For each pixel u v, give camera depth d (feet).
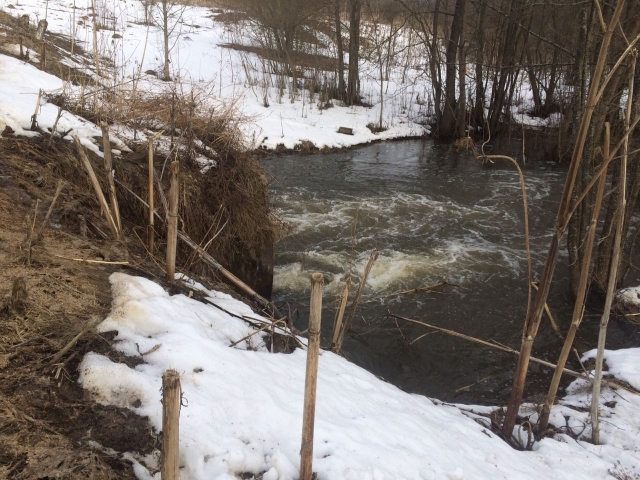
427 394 16.87
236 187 19.60
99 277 11.70
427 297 22.95
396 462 8.57
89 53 49.62
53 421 7.59
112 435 7.55
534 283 11.18
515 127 57.88
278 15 59.26
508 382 17.46
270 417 8.65
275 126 49.83
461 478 8.84
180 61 62.64
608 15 20.90
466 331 20.49
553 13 44.78
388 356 18.78
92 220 14.55
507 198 37.01
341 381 11.44
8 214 12.92
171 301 11.51
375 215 32.48
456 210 34.09
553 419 13.69
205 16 90.12
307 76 66.69
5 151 15.85
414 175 42.04
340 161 45.39
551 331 20.66
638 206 34.55
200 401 8.29
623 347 19.71
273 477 7.57
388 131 56.03
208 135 21.06
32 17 60.13
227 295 14.38
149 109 21.53
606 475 11.03
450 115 56.95
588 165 21.21
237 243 19.30
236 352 10.39
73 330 9.54
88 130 19.26
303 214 31.83
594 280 23.06
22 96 20.52
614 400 14.62
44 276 10.91
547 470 10.68
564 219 10.38
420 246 28.22
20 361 8.53
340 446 8.49
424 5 63.36
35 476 6.61
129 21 74.54
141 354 9.32
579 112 20.79
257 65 67.21
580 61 20.75
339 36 60.54
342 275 24.49
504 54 54.75
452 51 56.70
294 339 12.87
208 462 7.36
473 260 26.81
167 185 17.31
